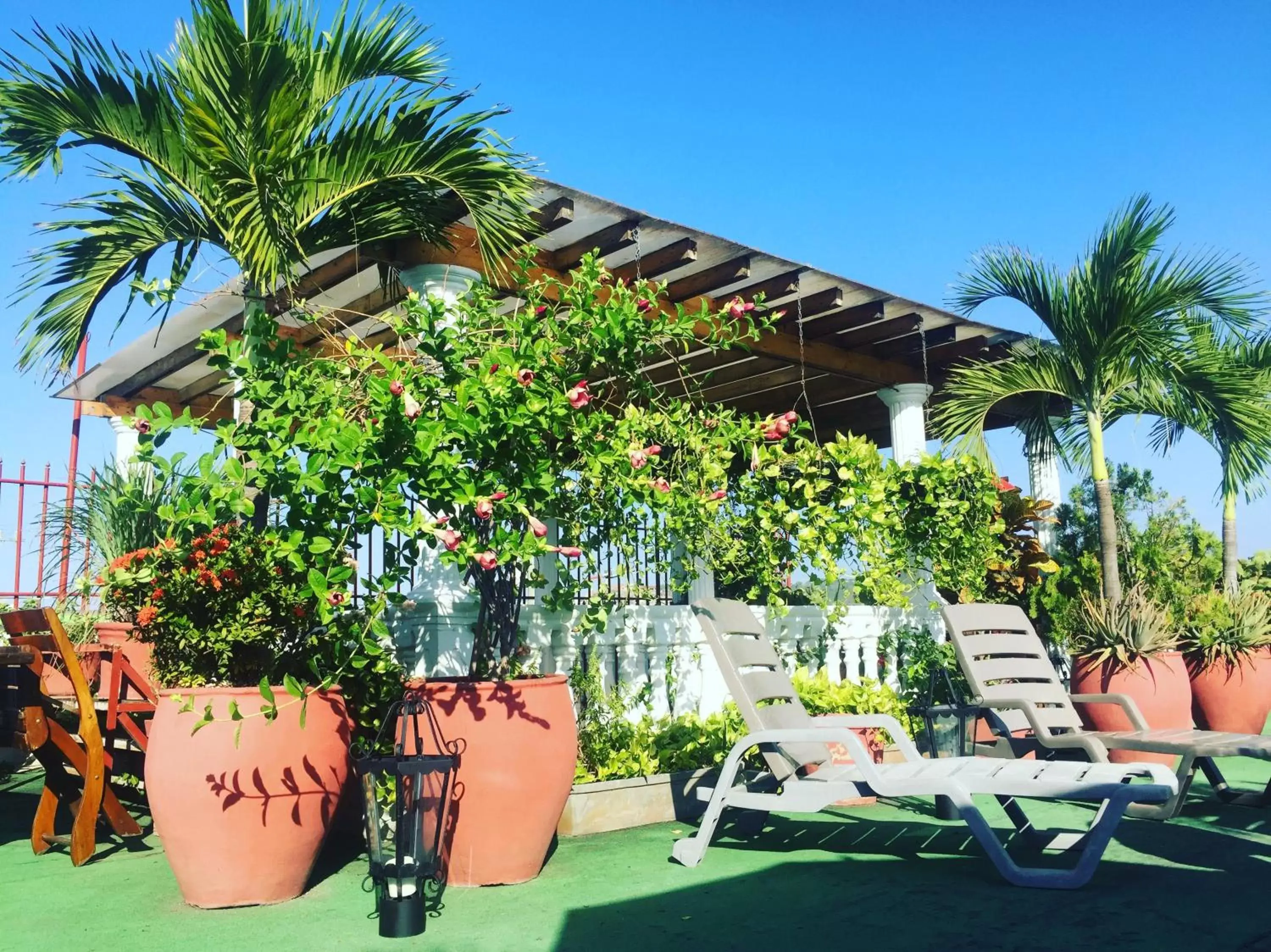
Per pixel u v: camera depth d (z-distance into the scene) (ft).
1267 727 29.58
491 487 13.26
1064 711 18.44
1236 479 31.30
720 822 17.06
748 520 19.69
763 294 17.71
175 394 33.50
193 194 18.16
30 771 24.56
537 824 13.12
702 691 21.67
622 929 11.12
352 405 14.14
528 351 14.17
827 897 12.26
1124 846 14.98
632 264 23.29
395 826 13.41
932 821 17.24
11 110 17.10
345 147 17.76
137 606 15.96
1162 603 29.09
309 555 13.12
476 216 18.97
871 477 21.36
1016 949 10.16
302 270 22.16
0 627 23.82
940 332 29.60
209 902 12.10
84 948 10.71
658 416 17.53
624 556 17.61
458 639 17.97
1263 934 10.50
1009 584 29.43
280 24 17.66
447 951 10.47
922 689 23.88
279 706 12.23
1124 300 26.78
